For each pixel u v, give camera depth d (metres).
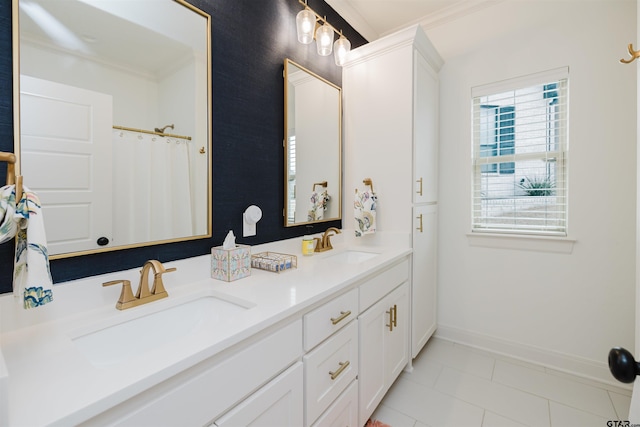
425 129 2.04
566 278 1.89
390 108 1.95
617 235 1.73
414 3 2.11
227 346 0.72
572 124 1.83
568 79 1.84
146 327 0.94
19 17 0.81
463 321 2.27
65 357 0.66
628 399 1.63
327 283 1.16
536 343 2.00
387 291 1.60
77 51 0.91
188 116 1.21
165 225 1.14
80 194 0.92
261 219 1.58
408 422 1.50
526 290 2.03
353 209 2.14
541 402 1.63
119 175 1.01
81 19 0.92
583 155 1.81
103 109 0.97
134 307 0.95
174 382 0.64
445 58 2.27
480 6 2.08
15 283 0.68
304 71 1.82
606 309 1.78
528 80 1.97
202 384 0.69
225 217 1.38
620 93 1.69
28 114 0.83
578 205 1.83
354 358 1.29
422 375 1.89
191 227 1.23
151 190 1.10
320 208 1.98
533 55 1.94
